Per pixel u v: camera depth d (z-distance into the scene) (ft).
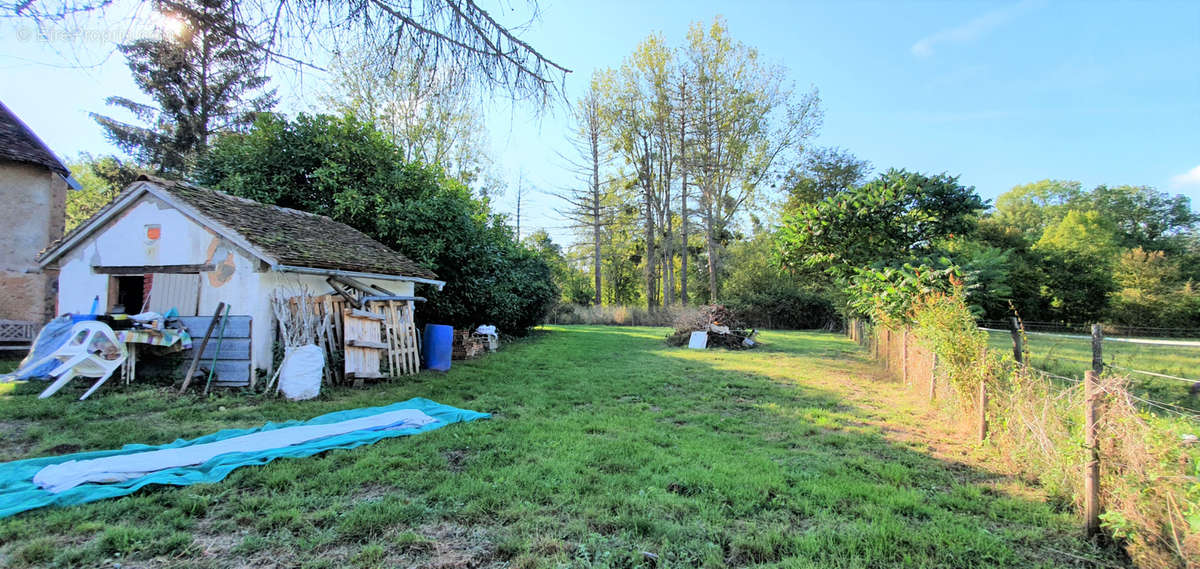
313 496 12.89
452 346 42.37
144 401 23.26
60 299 31.22
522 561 9.95
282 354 26.53
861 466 15.96
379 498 12.92
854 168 109.09
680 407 24.48
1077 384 13.98
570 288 147.84
